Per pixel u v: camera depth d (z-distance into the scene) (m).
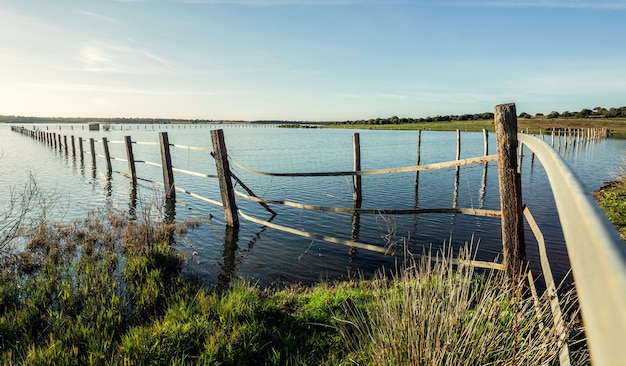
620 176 16.20
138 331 4.09
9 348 4.04
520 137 3.21
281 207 13.02
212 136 9.82
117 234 8.84
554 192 0.96
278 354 3.73
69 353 3.65
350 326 4.24
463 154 33.41
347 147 42.81
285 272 7.11
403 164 26.50
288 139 64.12
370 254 8.06
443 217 11.23
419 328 2.86
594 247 0.39
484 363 2.57
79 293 5.39
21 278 6.29
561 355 2.31
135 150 39.28
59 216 11.01
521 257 4.18
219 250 8.33
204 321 4.25
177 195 14.92
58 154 32.84
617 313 0.23
